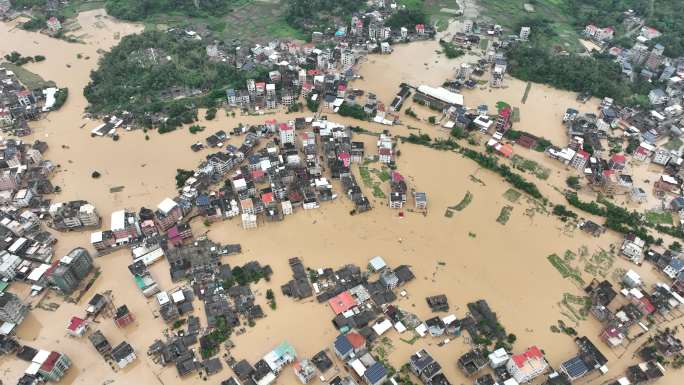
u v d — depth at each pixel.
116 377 197.62
